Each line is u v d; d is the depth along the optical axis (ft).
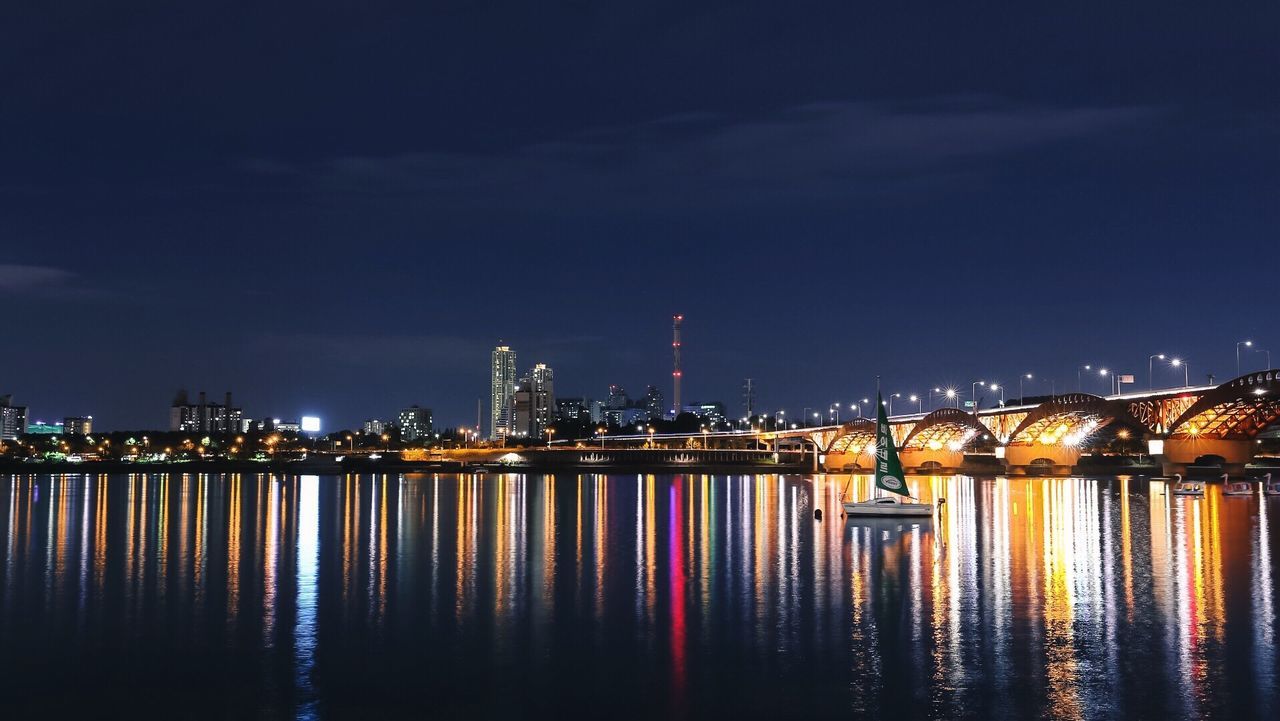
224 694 138.41
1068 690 137.59
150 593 206.90
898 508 383.24
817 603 194.18
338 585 216.33
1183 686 138.62
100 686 141.79
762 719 128.06
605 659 153.79
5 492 613.11
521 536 320.29
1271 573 226.99
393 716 129.80
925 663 150.20
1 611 189.06
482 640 165.68
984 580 219.61
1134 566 239.50
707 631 170.91
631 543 297.33
